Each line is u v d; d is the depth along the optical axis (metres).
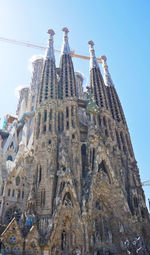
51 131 76.44
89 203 62.69
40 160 68.88
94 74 113.38
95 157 73.94
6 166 73.75
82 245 56.19
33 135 78.50
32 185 63.44
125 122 100.62
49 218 57.78
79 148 76.00
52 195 62.06
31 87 122.31
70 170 67.00
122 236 63.34
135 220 67.56
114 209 67.62
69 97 89.00
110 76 123.06
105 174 71.75
